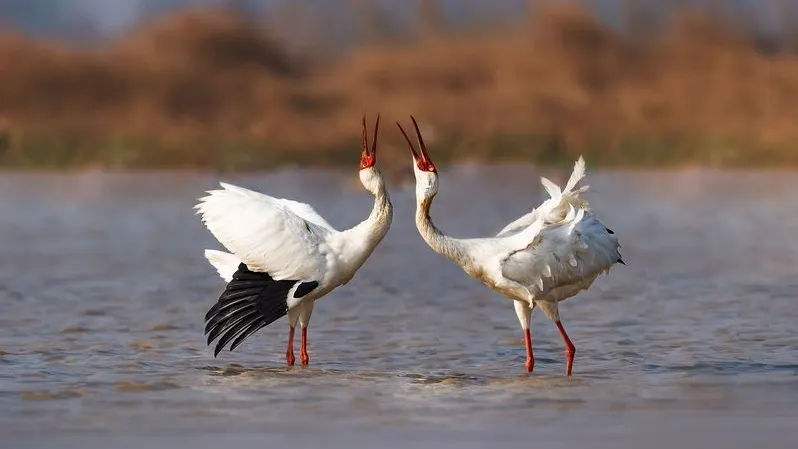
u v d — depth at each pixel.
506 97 41.00
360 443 7.86
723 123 40.03
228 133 39.75
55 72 41.56
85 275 16.92
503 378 10.09
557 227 10.30
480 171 37.03
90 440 7.99
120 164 37.78
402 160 37.16
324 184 32.34
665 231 22.50
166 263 18.27
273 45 44.25
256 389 9.60
